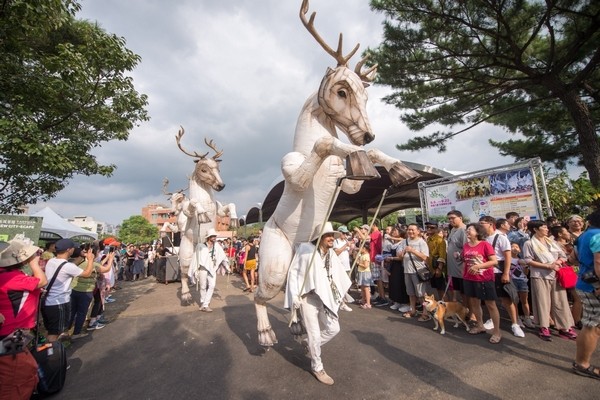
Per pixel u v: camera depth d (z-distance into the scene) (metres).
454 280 5.13
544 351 3.75
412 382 3.08
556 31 9.41
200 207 6.31
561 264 4.25
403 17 9.06
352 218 23.16
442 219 7.48
